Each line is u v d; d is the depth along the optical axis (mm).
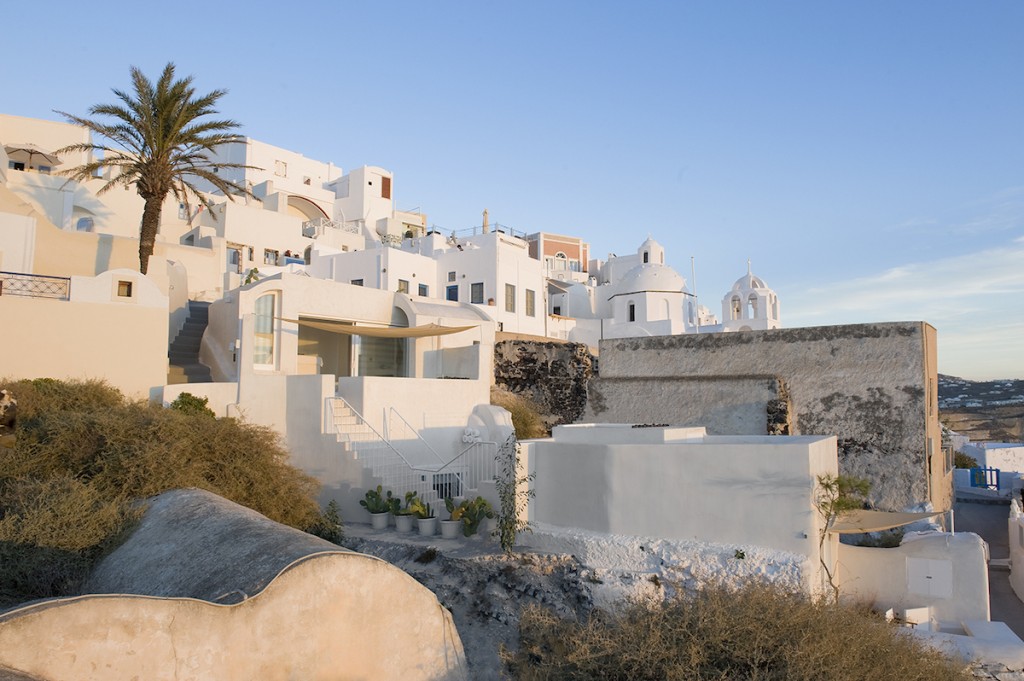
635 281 52250
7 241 20594
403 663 8086
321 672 7324
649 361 23406
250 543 8430
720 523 11852
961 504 31438
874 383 19656
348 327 20766
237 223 39531
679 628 8703
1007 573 19750
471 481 16625
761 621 8797
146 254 21875
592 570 11695
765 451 11641
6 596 8938
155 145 21516
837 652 8320
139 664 6141
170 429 13000
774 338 21359
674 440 13781
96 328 16797
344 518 15758
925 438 18828
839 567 14703
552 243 76188
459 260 40625
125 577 9070
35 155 34031
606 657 8789
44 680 5578
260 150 54031
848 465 19688
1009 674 10500
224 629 6668
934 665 9023
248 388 17578
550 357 29219
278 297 22094
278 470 14047
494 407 20469
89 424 12766
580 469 13055
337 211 56656
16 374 15695
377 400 17766
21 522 9742
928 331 19922
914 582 14180
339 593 7586
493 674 10211
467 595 11625
